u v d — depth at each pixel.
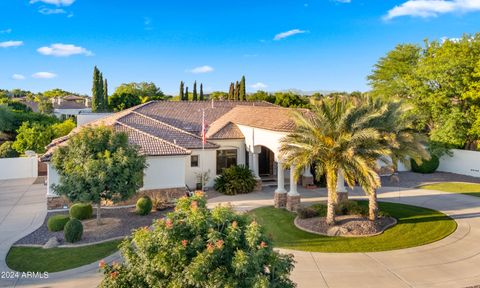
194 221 8.45
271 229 20.20
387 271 14.84
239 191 29.17
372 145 18.45
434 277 14.27
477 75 33.62
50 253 16.89
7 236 19.34
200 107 40.81
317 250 17.16
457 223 21.19
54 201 24.47
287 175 35.31
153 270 8.16
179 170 27.09
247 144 31.36
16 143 42.88
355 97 21.58
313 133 18.97
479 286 13.49
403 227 20.42
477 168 36.66
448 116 36.22
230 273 8.00
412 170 39.69
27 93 168.88
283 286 8.60
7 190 30.94
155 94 112.19
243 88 65.88
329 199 19.78
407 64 46.69
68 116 90.38
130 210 24.28
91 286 13.62
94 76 75.62
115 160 19.28
